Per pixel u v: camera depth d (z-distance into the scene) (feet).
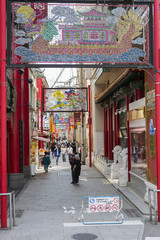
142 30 29.50
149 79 34.24
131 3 29.22
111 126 70.33
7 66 27.89
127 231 25.09
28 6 28.40
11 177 49.70
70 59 28.84
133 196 39.50
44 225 27.32
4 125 27.30
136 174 41.22
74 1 28.73
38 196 42.98
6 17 29.01
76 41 28.89
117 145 62.59
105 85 86.43
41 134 98.22
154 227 26.20
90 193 44.42
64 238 23.32
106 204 27.45
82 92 75.05
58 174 68.33
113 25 29.25
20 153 50.34
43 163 72.79
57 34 28.68
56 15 28.66
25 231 25.40
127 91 46.85
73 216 30.81
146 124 35.42
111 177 57.00
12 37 28.30
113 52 29.25
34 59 28.45
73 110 74.79
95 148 86.69
